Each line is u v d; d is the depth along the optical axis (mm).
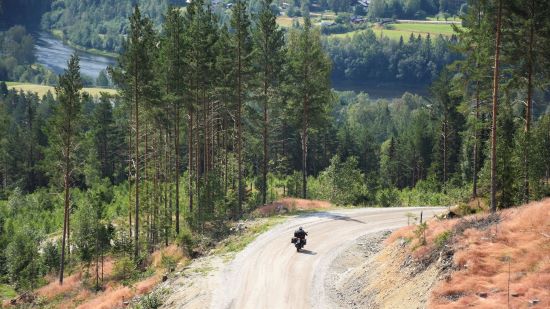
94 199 86562
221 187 59625
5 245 72312
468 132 60938
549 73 45438
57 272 63625
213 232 55375
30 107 155875
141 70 57906
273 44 66625
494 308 24203
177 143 64125
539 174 41344
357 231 49531
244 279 37000
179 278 39344
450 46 48094
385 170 133000
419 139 128375
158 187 68875
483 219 34906
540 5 41719
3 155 131000
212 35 62156
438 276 29047
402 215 57500
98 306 41500
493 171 41156
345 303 32812
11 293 60031
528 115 45906
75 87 56938
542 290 24703
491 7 42344
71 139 57906
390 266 34500
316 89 68625
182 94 61312
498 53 42281
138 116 63500
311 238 47219
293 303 32750
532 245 28797
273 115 76500
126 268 53656
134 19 57312
